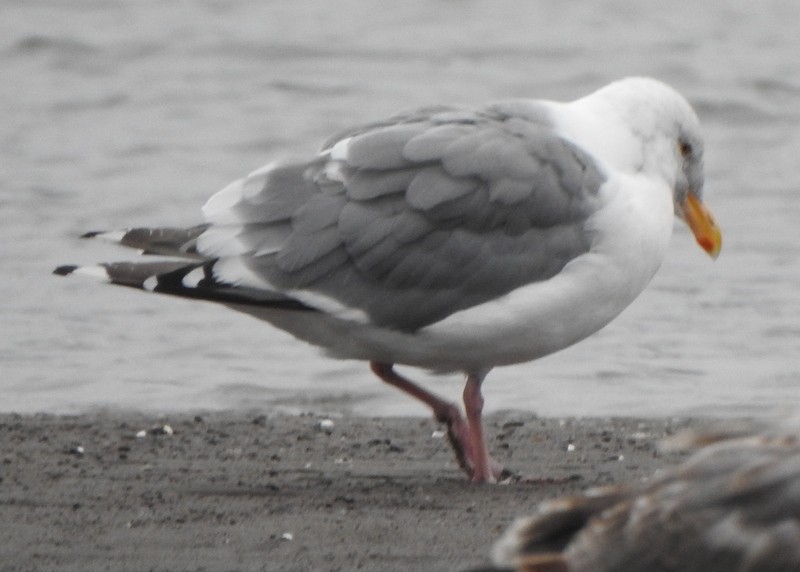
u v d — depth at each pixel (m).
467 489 11.68
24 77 32.06
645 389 15.88
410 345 12.04
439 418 12.41
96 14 36.81
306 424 14.16
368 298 11.80
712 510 6.90
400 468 12.49
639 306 18.89
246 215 11.95
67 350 17.27
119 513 10.78
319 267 11.77
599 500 7.08
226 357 17.11
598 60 32.84
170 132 28.03
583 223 11.95
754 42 34.09
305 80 31.55
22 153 26.48
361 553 9.85
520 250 11.87
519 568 6.98
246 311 12.11
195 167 25.84
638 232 12.09
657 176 12.55
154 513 10.80
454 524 10.56
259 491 11.53
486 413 15.02
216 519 10.64
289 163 12.12
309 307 11.77
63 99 30.33
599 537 6.95
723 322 18.28
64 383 16.09
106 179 24.97
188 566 9.56
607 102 12.54
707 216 13.10
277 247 11.79
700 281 19.84
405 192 11.84
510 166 11.90
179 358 17.09
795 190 24.08
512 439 13.61
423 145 11.92
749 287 19.62
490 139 12.00
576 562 6.92
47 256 20.98
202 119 28.94
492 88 31.11
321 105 29.89
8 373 16.41
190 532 10.30
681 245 21.44
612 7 37.62
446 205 11.80
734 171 25.22
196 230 12.09
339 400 15.56
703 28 35.47
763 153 26.53
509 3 38.22
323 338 12.22
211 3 38.09
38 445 13.09
